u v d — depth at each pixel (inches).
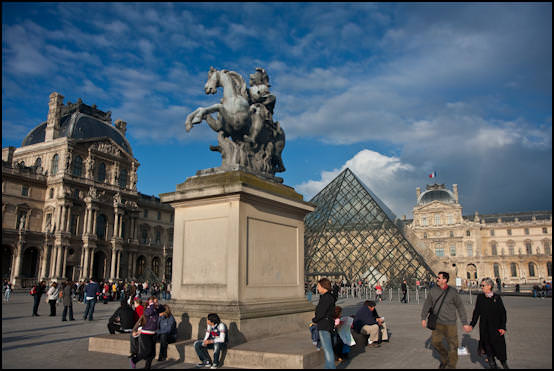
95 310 1087.6
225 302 354.9
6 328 631.8
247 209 374.0
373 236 2078.0
